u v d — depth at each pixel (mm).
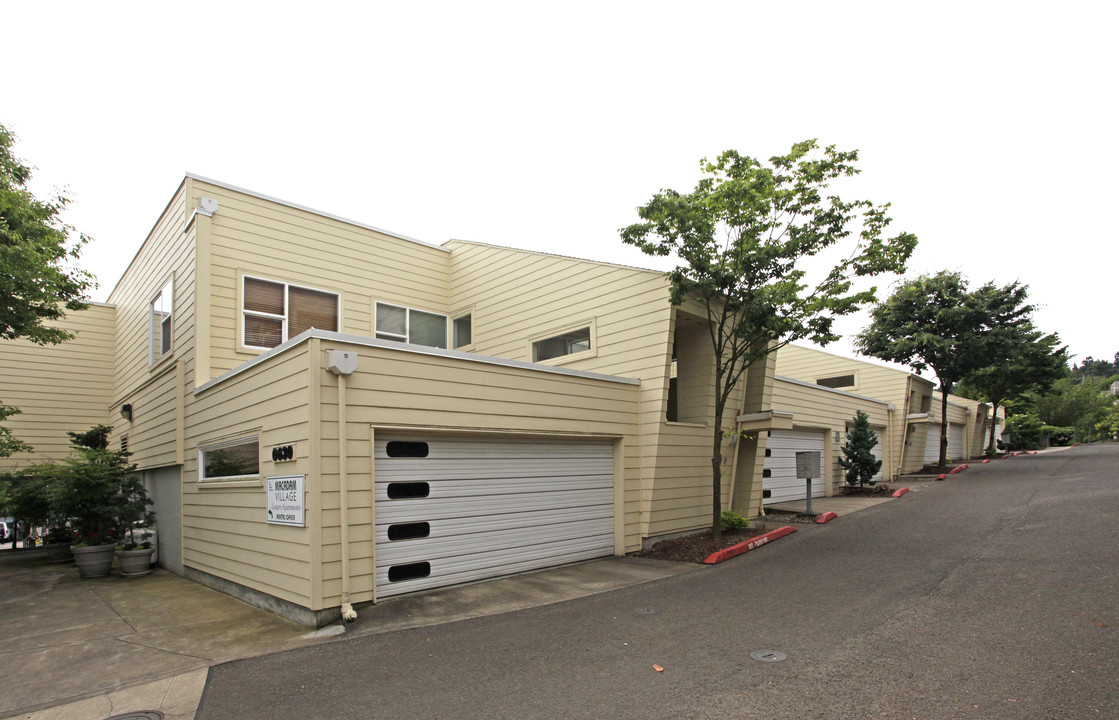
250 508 8016
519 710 4273
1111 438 52812
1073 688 4145
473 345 13570
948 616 5871
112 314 16281
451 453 8148
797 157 9461
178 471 10820
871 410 20266
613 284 11016
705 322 11414
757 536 10562
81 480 10664
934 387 26828
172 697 4789
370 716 4281
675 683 4609
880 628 5641
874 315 23719
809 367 25438
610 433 10070
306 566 6613
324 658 5520
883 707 4039
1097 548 8023
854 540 10117
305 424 6754
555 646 5602
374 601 7086
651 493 10367
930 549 8969
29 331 11602
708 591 7457
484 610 6926
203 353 10062
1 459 14305
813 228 9492
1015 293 21984
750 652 5199
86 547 10469
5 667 5645
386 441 7484
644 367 10492
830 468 17656
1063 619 5543
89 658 5836
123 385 14656
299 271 11523
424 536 7758
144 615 7500
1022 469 20984
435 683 4828
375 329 12656
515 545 8742
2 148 11133
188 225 10391
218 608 7750
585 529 9734
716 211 9398
